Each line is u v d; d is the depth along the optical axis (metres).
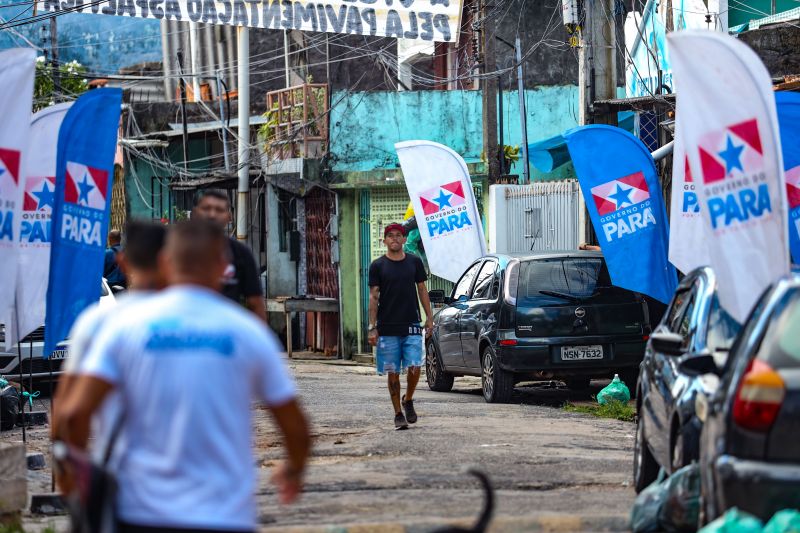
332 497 18.92
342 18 47.97
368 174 54.84
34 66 18.97
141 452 8.73
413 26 47.84
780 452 12.34
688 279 19.30
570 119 55.22
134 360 8.76
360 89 64.12
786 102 25.06
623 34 42.62
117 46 89.19
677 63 17.75
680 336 17.47
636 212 30.22
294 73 67.31
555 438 25.42
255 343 9.00
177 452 8.65
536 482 20.09
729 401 12.75
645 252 30.22
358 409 31.64
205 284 9.29
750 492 12.28
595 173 30.27
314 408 32.06
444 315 37.31
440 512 17.47
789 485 12.15
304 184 55.69
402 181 54.12
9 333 23.31
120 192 69.69
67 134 20.28
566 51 55.47
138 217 69.19
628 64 50.25
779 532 11.64
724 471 12.48
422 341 26.94
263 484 20.48
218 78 63.69
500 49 54.91
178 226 9.34
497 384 32.62
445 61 63.19
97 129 20.59
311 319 60.28
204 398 8.73
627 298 32.44
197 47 75.88
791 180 25.05
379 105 55.50
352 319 56.38
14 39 72.50
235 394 8.87
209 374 8.77
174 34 78.50
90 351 8.98
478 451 23.50
